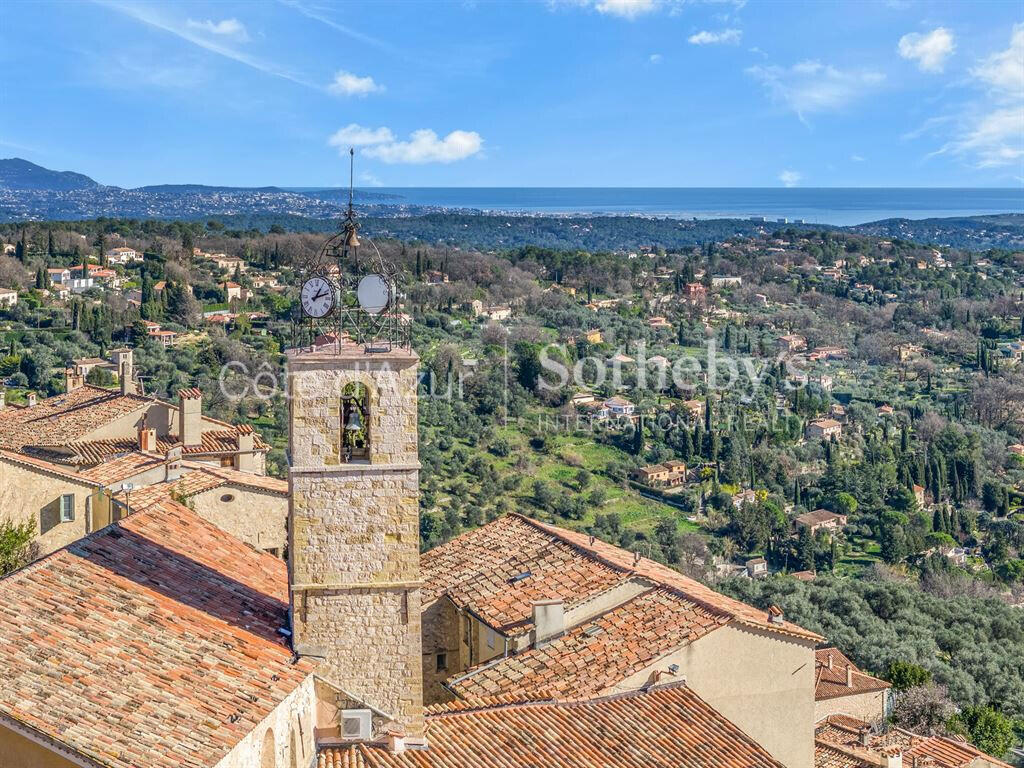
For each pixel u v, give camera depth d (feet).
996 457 476.54
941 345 652.07
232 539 91.97
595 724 88.17
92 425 165.89
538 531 128.77
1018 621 270.26
